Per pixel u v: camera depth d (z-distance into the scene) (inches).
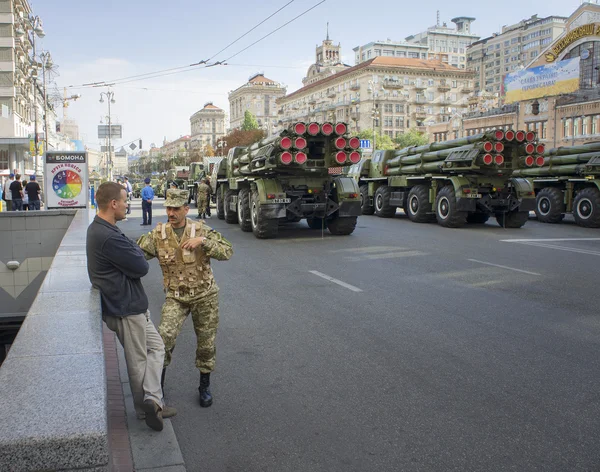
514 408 162.1
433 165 714.2
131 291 143.8
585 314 265.9
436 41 7303.2
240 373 193.5
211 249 160.6
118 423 152.3
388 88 4065.0
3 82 1838.1
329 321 257.4
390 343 223.9
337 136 549.0
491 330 240.4
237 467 131.6
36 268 327.9
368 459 134.6
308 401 169.2
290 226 701.9
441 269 388.5
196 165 1378.0
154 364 147.5
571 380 183.0
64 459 73.4
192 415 160.7
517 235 603.5
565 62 2026.3
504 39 6643.7
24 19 1939.0
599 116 1905.8
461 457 134.7
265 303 293.9
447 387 178.2
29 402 81.1
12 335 327.9
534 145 643.5
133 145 2965.1
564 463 131.6
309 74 6008.9
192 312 167.0
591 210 693.3
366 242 539.5
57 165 579.8
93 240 140.1
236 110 6825.8
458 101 4286.4
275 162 537.6
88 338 108.5
